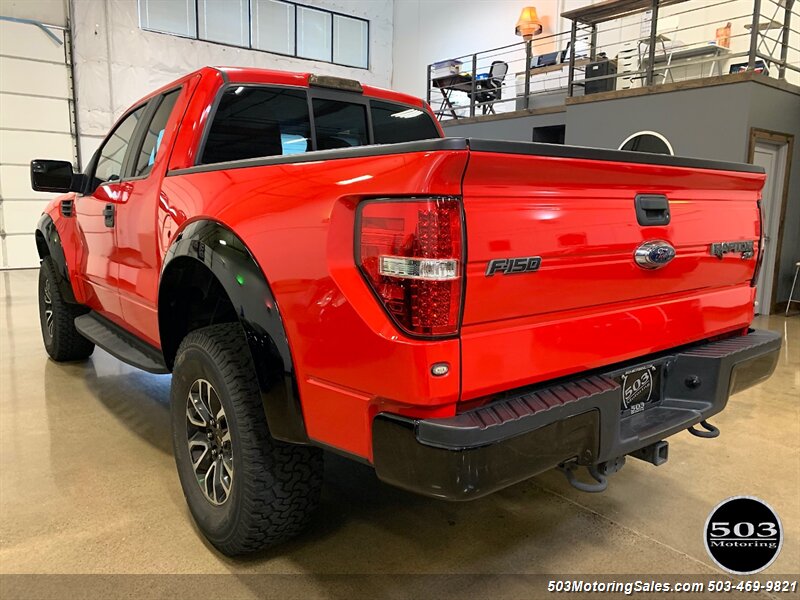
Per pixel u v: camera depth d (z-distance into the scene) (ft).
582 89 32.19
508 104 40.37
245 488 5.36
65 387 11.57
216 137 7.39
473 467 3.89
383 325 4.07
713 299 6.16
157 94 8.50
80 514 6.76
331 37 48.49
